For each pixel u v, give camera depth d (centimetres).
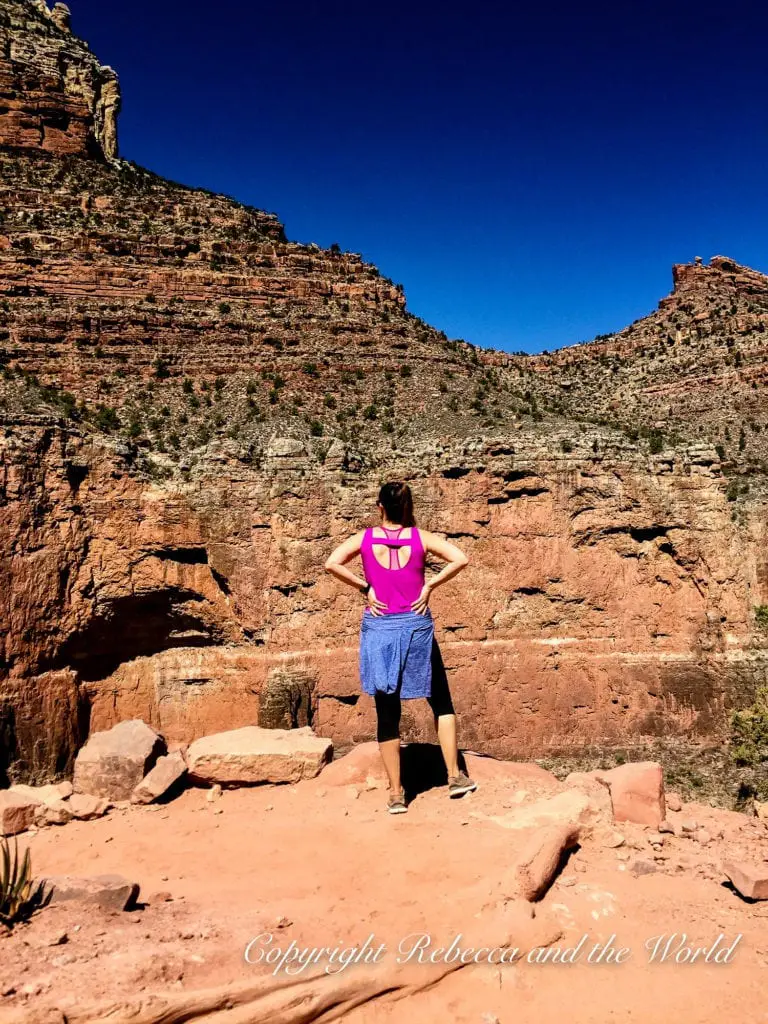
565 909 730
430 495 4184
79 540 3747
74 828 986
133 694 3962
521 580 4206
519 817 891
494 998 625
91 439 3875
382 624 927
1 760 3522
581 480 4206
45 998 559
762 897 758
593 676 4209
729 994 635
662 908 747
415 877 788
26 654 3588
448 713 980
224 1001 575
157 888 797
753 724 3269
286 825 938
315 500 4041
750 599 4306
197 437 4375
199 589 3991
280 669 3950
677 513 4256
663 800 987
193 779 1084
